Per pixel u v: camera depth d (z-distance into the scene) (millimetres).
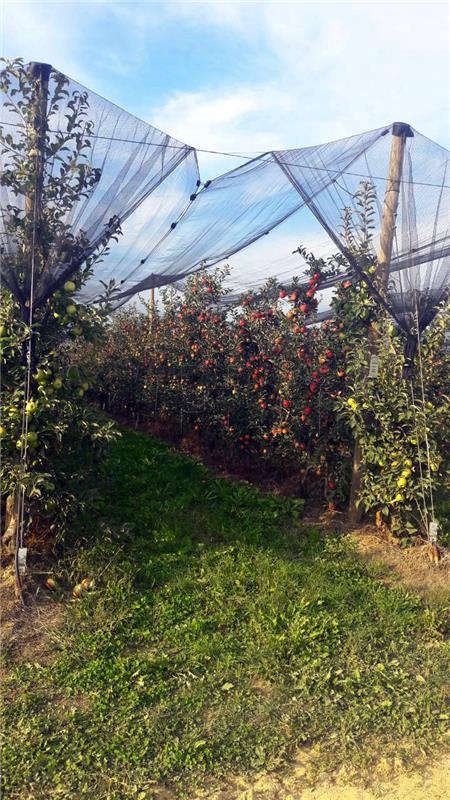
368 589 4535
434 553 5109
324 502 6312
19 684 3281
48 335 4363
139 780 2701
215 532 5391
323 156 4879
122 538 4953
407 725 3104
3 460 4234
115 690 3270
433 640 3902
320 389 6062
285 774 2797
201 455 8180
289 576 4582
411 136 5078
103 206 4250
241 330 7145
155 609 4059
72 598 4094
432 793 2715
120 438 8508
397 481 5297
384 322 5402
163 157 4375
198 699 3240
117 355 10578
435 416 5281
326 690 3355
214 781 2740
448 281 5184
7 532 4641
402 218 5082
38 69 4051
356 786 2744
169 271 5875
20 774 2695
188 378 8578
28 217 4141
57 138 4121
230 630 3900
